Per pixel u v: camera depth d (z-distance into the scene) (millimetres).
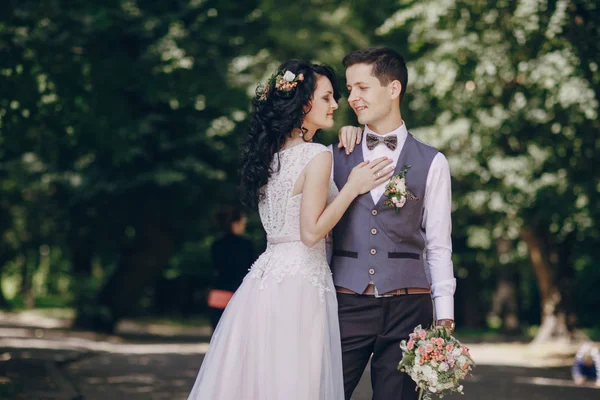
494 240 28547
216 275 9641
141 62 14383
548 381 14430
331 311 4828
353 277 4824
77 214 23828
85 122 13188
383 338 4773
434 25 16828
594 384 14453
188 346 19641
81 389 10172
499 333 32375
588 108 16344
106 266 30078
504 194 19875
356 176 4781
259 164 4926
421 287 4820
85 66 13625
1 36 12500
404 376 4746
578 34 14555
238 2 19453
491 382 13352
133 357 15336
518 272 35500
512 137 18969
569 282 23438
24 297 42938
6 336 18531
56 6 13328
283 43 24547
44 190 23656
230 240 9609
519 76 17359
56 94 12828
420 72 19047
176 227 23688
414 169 4840
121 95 14141
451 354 4555
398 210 4789
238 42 20266
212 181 22219
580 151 17969
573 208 19047
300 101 4875
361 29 25688
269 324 4785
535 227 22828
